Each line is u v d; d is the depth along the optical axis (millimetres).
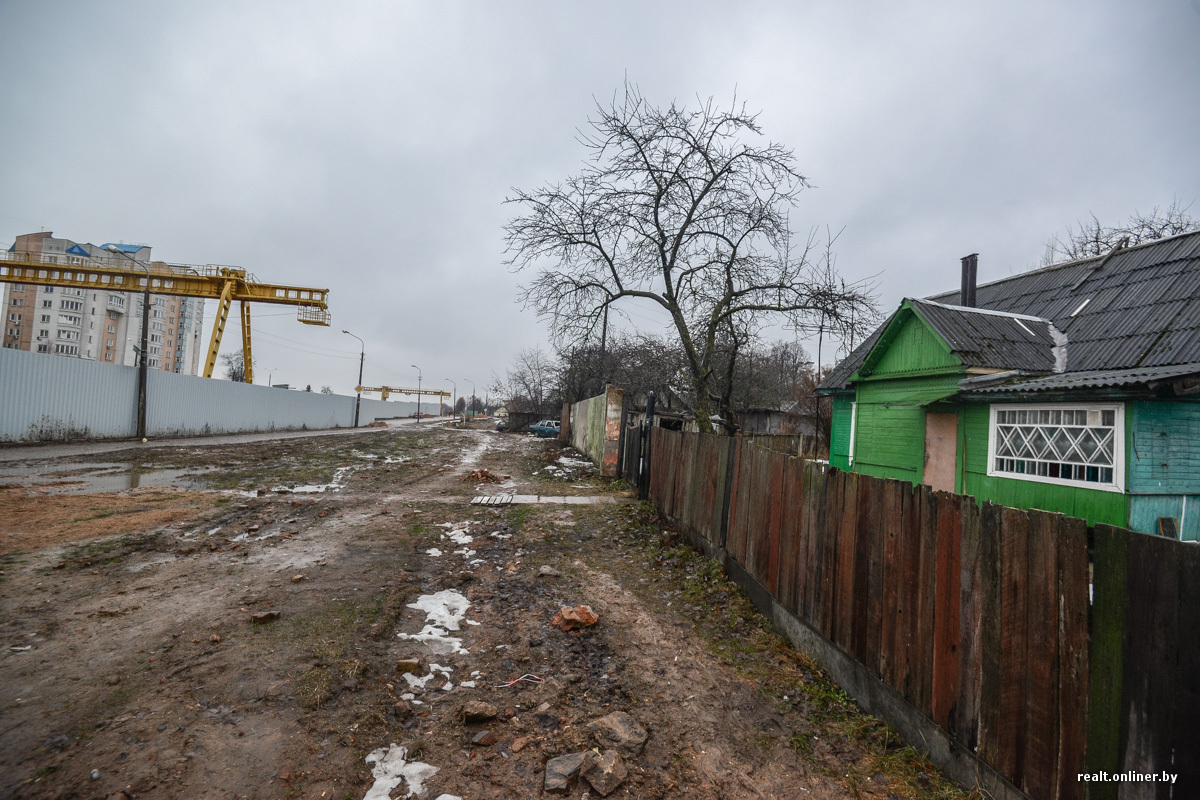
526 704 3453
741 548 5707
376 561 6277
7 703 3080
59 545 6262
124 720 2971
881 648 3447
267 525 7918
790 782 2879
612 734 3139
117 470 12945
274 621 4387
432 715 3285
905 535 3279
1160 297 8391
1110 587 2115
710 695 3717
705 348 14883
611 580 6070
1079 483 6512
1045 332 9484
